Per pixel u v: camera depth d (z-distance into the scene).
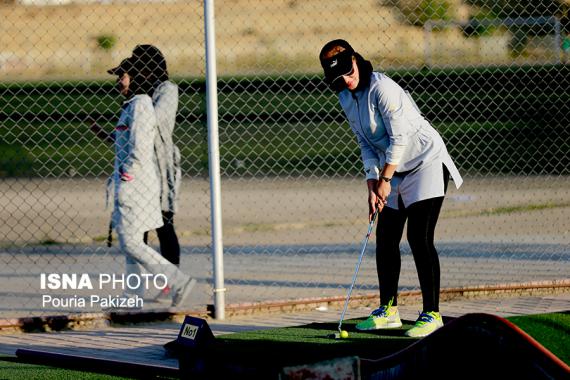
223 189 37.69
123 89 21.55
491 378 12.74
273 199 35.47
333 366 12.26
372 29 68.25
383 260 19.39
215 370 14.56
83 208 34.44
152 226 21.30
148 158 21.14
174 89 21.88
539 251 26.64
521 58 43.00
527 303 21.53
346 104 18.88
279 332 19.20
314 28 83.56
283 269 25.45
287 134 49.66
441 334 13.55
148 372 15.94
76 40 67.06
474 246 27.38
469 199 34.25
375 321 19.30
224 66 79.88
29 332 19.98
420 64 58.06
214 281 20.83
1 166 44.12
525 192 35.44
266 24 84.00
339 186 38.16
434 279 18.72
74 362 16.81
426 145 18.42
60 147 49.69
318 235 29.83
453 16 55.25
